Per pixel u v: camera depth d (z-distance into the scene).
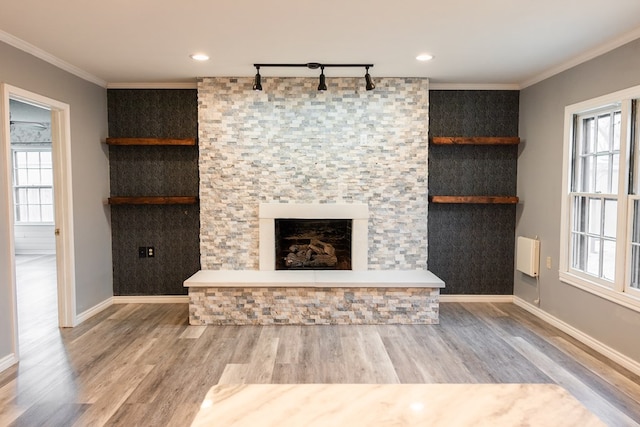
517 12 2.78
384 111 4.59
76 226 4.20
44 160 8.81
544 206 4.34
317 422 1.10
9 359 3.22
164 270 4.95
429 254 4.98
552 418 1.13
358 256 4.65
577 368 3.19
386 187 4.64
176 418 2.52
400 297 4.18
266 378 3.03
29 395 2.79
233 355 3.44
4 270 3.20
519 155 4.84
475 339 3.79
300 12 2.77
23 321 4.32
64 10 2.73
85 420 2.49
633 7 2.69
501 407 1.18
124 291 4.96
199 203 4.82
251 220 4.66
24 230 8.80
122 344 3.67
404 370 3.16
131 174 4.88
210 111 4.56
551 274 4.21
